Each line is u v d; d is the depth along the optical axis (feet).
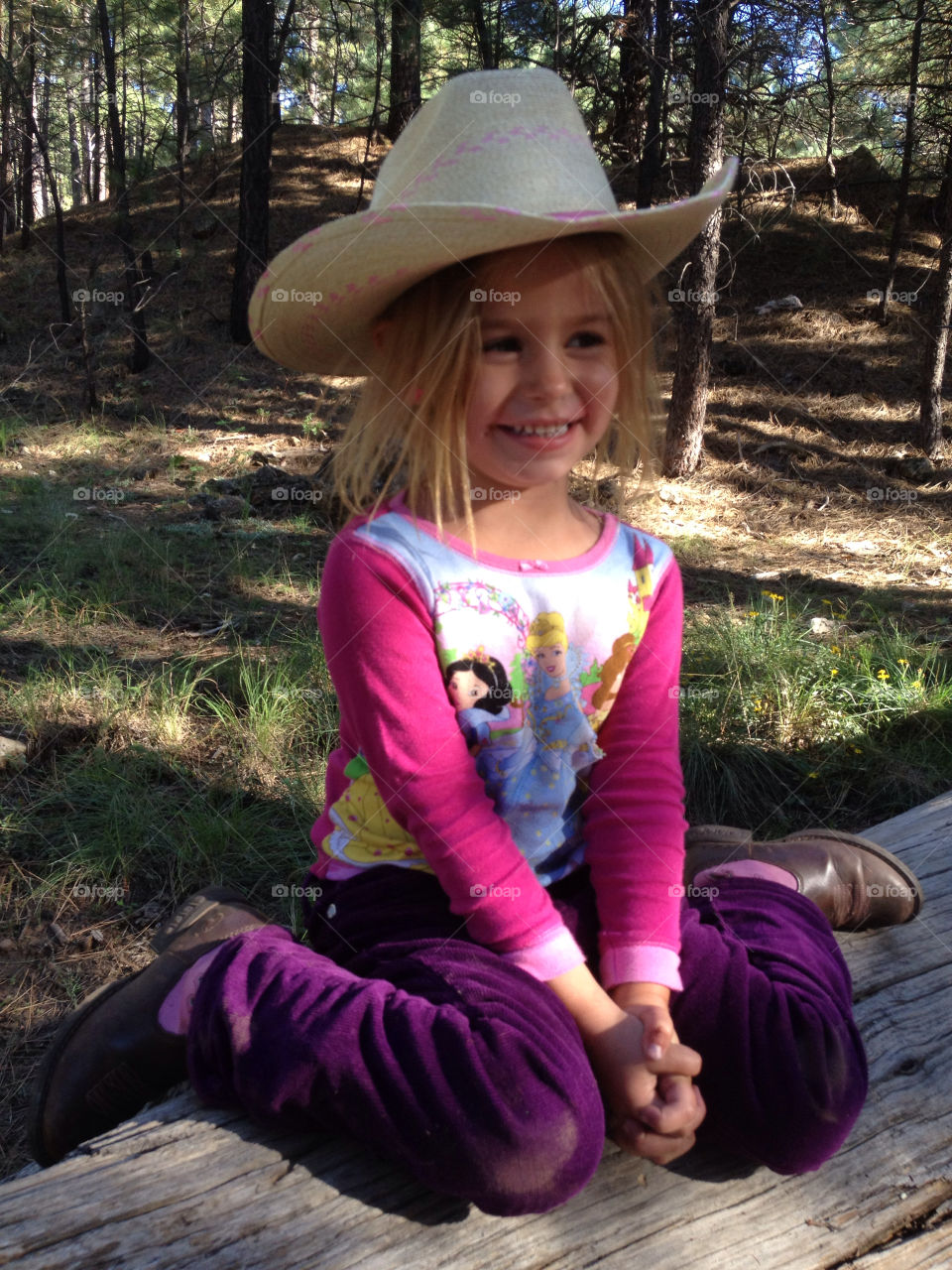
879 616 20.10
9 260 52.60
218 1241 4.28
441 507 4.99
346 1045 4.42
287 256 4.63
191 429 35.78
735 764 13.53
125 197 42.47
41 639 15.98
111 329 45.78
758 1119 4.71
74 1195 4.42
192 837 10.98
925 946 6.46
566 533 5.16
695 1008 4.83
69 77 56.29
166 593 18.65
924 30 41.22
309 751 13.03
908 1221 4.75
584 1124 4.34
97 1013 5.49
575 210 4.64
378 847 5.16
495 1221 4.51
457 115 4.72
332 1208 4.46
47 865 10.72
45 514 23.58
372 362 5.08
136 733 13.01
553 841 5.24
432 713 4.75
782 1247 4.56
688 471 34.17
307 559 22.56
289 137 62.08
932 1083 5.45
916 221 50.42
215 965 4.97
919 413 38.40
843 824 12.84
